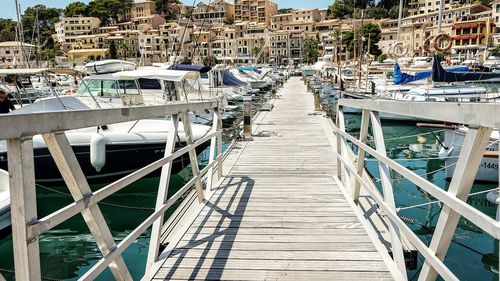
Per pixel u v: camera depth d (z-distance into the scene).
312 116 14.28
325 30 95.62
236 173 6.25
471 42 47.81
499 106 1.38
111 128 8.33
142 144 7.78
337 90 21.88
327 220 3.99
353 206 4.32
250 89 21.84
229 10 112.31
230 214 4.23
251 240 3.53
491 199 7.01
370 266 2.99
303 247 3.36
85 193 1.96
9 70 9.37
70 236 5.84
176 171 8.64
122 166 7.79
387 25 80.56
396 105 2.52
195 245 3.44
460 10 62.28
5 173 5.14
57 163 1.88
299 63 85.06
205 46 72.12
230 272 2.95
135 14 104.94
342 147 5.31
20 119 1.46
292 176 5.98
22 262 1.52
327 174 6.09
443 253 2.03
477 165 1.68
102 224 2.16
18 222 1.50
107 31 94.12
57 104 8.51
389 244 3.42
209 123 12.30
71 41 87.00
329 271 2.92
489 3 66.62
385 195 2.95
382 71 30.38
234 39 87.38
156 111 2.94
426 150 12.08
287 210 4.33
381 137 3.04
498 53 44.31
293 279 2.82
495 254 5.16
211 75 19.92
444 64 29.39
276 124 12.41
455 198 1.76
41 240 5.71
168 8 105.75
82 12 102.00
